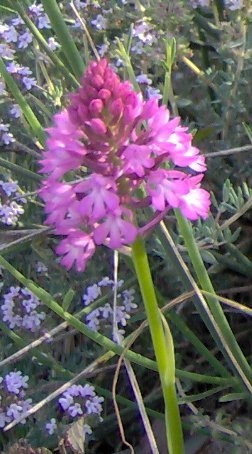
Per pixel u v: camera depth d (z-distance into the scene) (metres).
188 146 0.11
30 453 0.17
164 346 0.12
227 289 0.19
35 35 0.19
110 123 0.11
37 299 0.19
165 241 0.16
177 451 0.13
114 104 0.11
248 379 0.16
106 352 0.18
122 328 0.19
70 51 0.16
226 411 0.19
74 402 0.18
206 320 0.16
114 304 0.17
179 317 0.18
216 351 0.19
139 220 0.18
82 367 0.19
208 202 0.11
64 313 0.16
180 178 0.11
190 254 0.15
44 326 0.19
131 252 0.12
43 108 0.19
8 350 0.19
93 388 0.18
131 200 0.11
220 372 0.18
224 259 0.19
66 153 0.11
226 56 0.19
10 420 0.18
